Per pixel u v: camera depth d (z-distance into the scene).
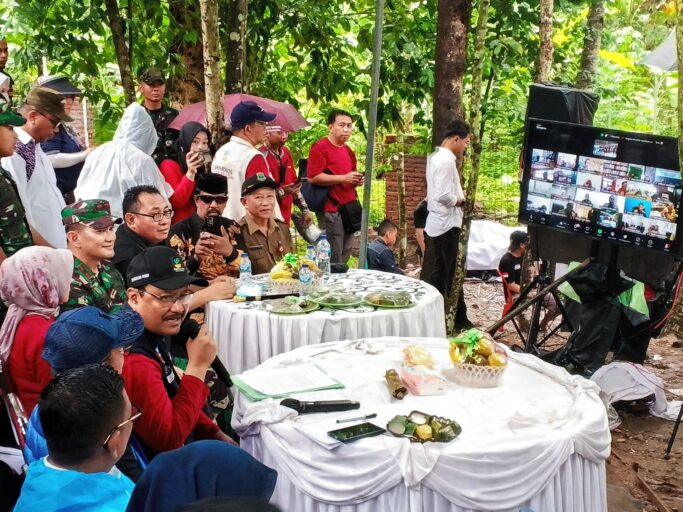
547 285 6.59
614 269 5.88
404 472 2.82
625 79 13.93
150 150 6.24
